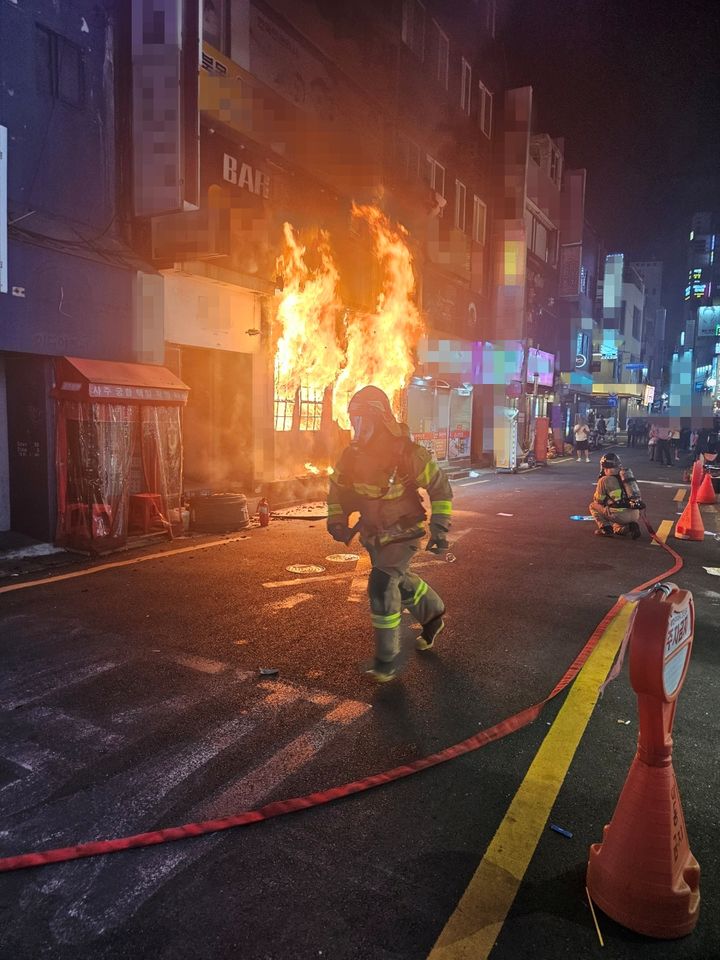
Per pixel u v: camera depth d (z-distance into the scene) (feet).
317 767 10.08
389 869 7.87
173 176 26.35
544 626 17.10
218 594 19.38
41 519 24.64
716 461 64.75
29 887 7.55
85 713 11.78
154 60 26.13
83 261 24.64
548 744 10.93
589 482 54.44
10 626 16.35
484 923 7.04
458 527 31.94
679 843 7.11
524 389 77.77
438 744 10.84
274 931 6.91
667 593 7.05
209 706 12.10
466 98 67.15
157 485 27.04
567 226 105.19
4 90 22.17
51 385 24.04
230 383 37.76
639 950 6.73
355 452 13.42
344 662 14.33
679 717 12.09
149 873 7.78
